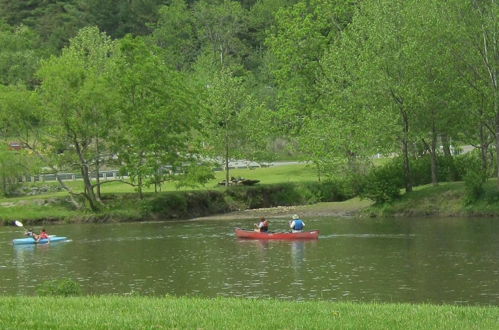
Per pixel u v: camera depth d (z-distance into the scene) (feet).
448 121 337.11
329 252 237.25
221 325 102.32
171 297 143.54
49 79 374.43
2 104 376.07
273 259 227.61
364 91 339.57
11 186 431.02
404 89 320.91
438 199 332.19
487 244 236.63
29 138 398.62
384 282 182.91
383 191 342.64
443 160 369.30
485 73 313.94
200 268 215.31
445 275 189.06
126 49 398.01
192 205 393.91
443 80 321.93
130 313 111.86
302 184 426.51
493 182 331.77
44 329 99.14
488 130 354.74
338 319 108.68
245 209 408.67
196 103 409.28
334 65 395.14
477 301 158.20
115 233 314.35
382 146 345.31
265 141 459.32
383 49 330.13
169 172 396.16
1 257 249.55
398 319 108.78
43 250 265.54
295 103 462.60
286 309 118.52
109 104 377.71
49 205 383.65
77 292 148.36
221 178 465.88
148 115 378.53
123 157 388.37
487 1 314.96
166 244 272.51
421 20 321.93
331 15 468.34
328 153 369.91
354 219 336.70
